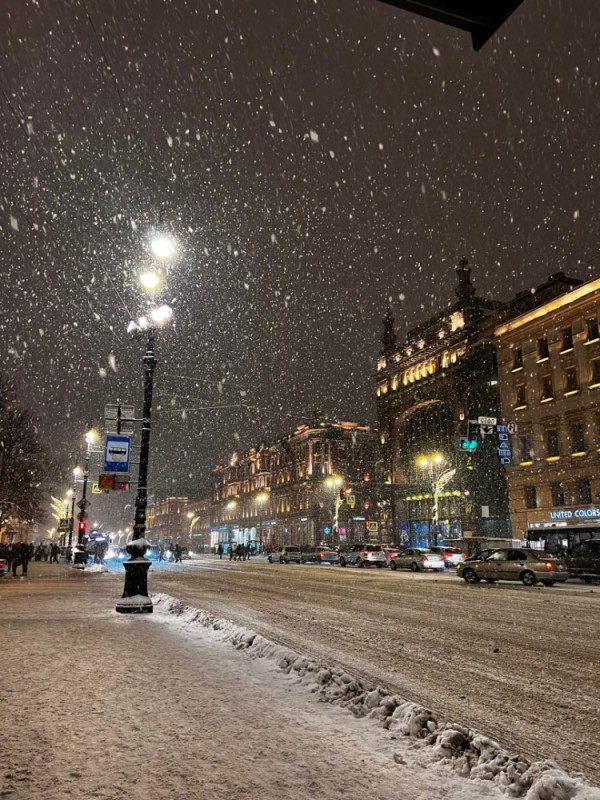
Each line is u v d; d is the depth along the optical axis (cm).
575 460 4206
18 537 7150
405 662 801
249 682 612
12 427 3666
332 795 338
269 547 8569
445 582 2606
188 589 2141
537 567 2369
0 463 3566
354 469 9262
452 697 620
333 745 425
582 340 4241
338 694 557
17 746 407
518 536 4591
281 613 1367
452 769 388
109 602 1503
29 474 3838
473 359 6134
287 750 411
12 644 820
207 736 436
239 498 12162
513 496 4684
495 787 360
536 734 502
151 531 18150
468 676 720
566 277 5297
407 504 6894
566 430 4316
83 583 2331
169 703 522
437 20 301
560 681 698
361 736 447
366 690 572
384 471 7275
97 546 4862
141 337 1512
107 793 334
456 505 6141
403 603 1612
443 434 6594
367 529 6381
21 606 1372
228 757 394
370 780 363
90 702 520
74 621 1101
